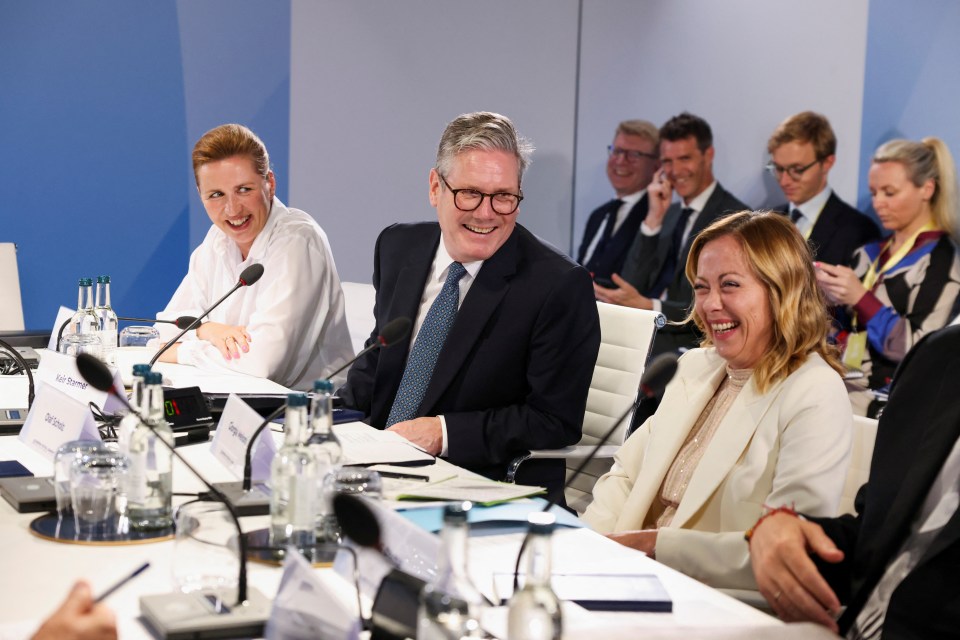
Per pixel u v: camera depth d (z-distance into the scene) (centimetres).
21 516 153
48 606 117
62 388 237
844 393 183
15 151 491
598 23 552
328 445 138
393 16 541
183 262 520
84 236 504
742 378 199
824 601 138
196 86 512
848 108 468
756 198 500
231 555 116
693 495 189
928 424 154
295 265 330
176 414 210
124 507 146
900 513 150
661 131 530
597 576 135
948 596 141
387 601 107
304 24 527
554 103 565
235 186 335
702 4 513
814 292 192
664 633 113
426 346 254
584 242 563
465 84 557
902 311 448
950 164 437
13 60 486
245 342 320
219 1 511
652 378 131
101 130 501
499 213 244
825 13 473
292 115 530
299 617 102
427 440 235
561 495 250
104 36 496
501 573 133
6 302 386
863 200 463
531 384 246
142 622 112
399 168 552
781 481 176
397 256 276
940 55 438
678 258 525
